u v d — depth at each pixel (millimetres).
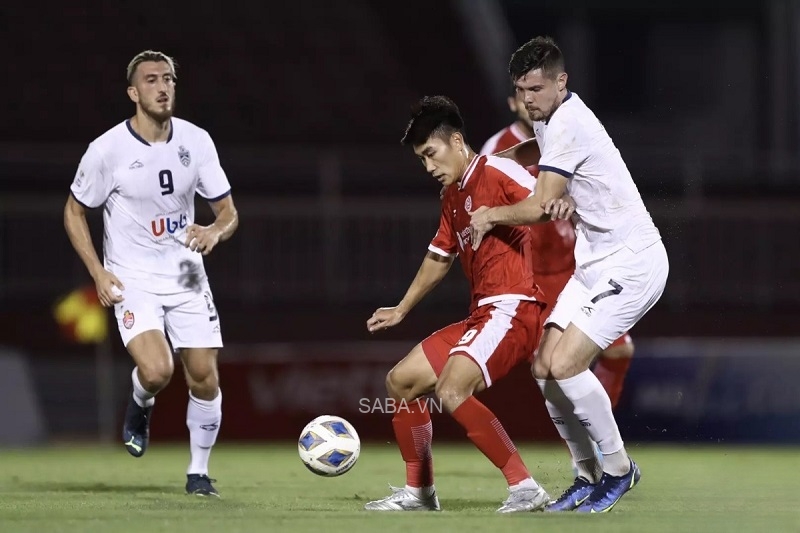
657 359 43312
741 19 83438
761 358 43500
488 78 71625
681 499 22766
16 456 39438
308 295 52969
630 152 61344
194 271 24062
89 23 68062
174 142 23797
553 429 42750
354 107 67250
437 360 20094
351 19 71750
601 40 84125
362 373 45000
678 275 52719
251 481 28078
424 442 20203
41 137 62125
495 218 18938
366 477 29453
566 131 18891
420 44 72312
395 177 57500
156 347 23219
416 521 17141
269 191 57750
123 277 23688
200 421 23875
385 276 53312
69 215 23688
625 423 43156
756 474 30797
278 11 71062
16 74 64688
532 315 20078
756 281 52906
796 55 77875
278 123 65750
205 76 67188
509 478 19594
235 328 52375
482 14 75062
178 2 70000
